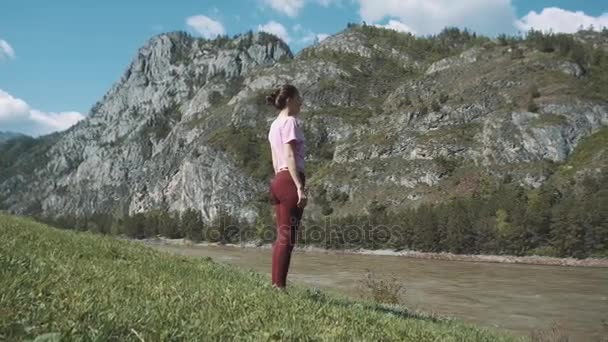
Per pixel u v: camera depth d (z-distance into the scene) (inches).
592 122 7037.4
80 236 483.5
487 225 5054.1
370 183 7736.2
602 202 4682.6
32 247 306.7
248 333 174.6
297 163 272.2
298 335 179.6
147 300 199.0
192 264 378.3
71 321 147.1
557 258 4569.4
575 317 1685.5
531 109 7268.7
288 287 347.3
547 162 6712.6
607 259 4355.3
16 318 141.9
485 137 7288.4
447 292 2308.1
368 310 293.7
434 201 6806.1
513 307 1893.5
